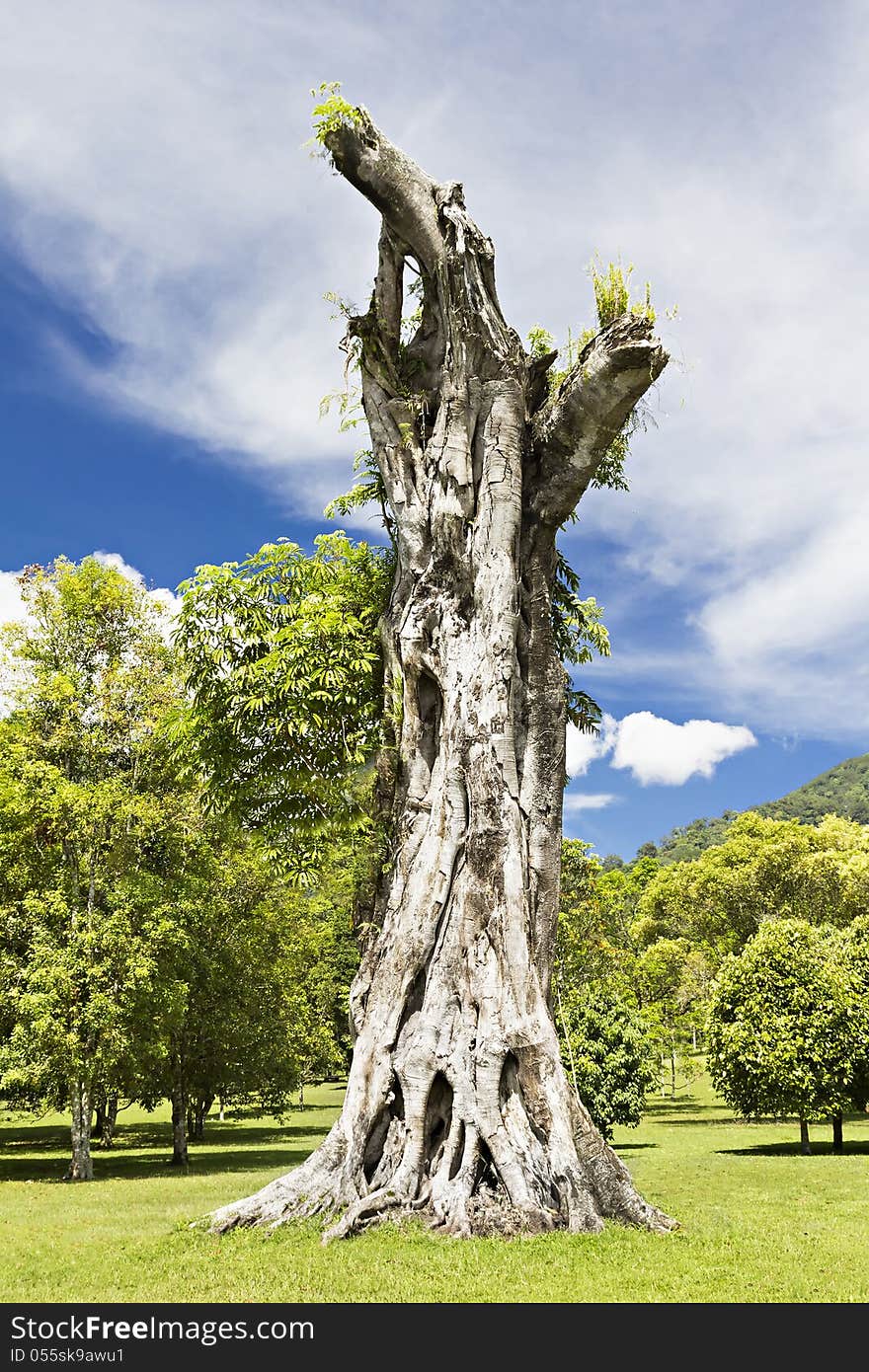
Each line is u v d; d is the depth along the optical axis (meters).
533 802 13.38
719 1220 12.15
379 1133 12.05
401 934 12.73
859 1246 10.35
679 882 45.06
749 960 25.09
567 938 27.28
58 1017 21.17
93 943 21.38
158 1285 8.78
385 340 15.00
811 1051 23.36
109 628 25.34
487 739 12.89
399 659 14.07
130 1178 21.77
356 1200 11.30
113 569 25.28
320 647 14.16
